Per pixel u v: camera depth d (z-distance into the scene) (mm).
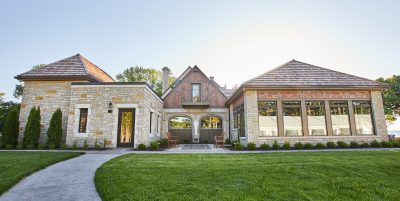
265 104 13375
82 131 12750
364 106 13820
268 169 5988
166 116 20312
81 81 14367
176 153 9992
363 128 13547
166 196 3742
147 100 13727
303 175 5305
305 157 8180
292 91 13570
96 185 4570
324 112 13469
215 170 5879
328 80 14055
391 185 4531
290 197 3736
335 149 11844
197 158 8164
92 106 12773
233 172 5633
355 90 13906
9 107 29172
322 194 3916
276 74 14406
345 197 3799
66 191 4238
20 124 13867
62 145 11797
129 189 4152
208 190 4074
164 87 24438
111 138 12422
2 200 3736
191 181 4750
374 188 4328
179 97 20734
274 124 13148
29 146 12258
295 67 15273
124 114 12914
